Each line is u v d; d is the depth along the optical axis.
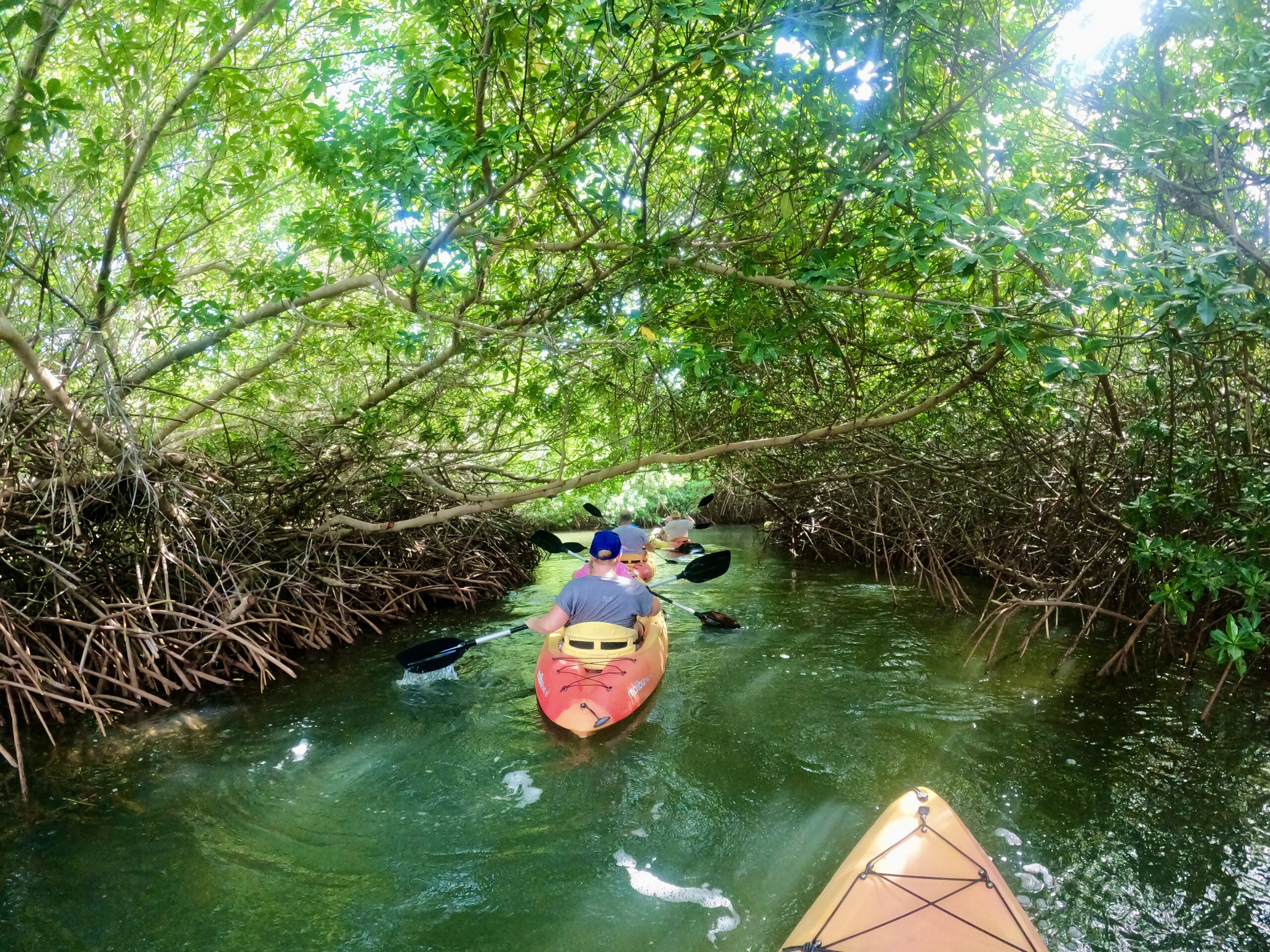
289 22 5.54
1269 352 5.41
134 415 6.25
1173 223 4.72
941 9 4.23
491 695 6.11
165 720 5.56
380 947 3.05
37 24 3.72
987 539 9.92
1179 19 4.05
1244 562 4.48
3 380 5.77
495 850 3.77
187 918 3.25
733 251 5.35
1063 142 4.67
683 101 4.93
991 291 5.22
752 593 10.42
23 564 5.94
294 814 4.14
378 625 8.61
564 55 4.17
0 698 5.36
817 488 12.87
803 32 3.64
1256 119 3.69
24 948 3.06
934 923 2.71
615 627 5.83
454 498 8.31
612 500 15.80
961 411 6.97
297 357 6.98
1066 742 4.91
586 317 5.64
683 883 3.47
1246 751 4.70
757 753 4.84
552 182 4.83
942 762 4.65
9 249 4.77
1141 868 3.50
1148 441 5.84
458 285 5.91
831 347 5.54
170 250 6.68
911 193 3.77
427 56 5.03
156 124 4.63
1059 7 4.20
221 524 7.07
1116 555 7.05
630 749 4.95
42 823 4.05
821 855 3.67
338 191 4.84
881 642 7.50
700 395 6.99
